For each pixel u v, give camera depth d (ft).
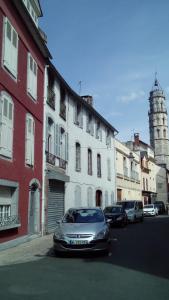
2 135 45.29
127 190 144.05
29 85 57.00
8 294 23.49
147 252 42.83
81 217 45.16
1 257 39.47
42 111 64.44
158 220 113.91
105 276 29.25
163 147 359.66
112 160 121.39
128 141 178.19
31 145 57.16
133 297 22.85
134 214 97.19
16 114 50.90
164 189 222.48
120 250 44.70
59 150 74.02
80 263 35.47
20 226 51.70
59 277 28.81
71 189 81.56
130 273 30.45
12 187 49.60
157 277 28.89
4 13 47.26
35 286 25.70
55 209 70.69
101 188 105.70
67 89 80.07
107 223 43.80
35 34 58.59
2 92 45.68
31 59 58.70
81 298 22.58
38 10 65.98
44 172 64.08
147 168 191.31
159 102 366.63
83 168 91.04
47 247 47.42
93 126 100.99
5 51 47.03
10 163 48.16
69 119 82.17
